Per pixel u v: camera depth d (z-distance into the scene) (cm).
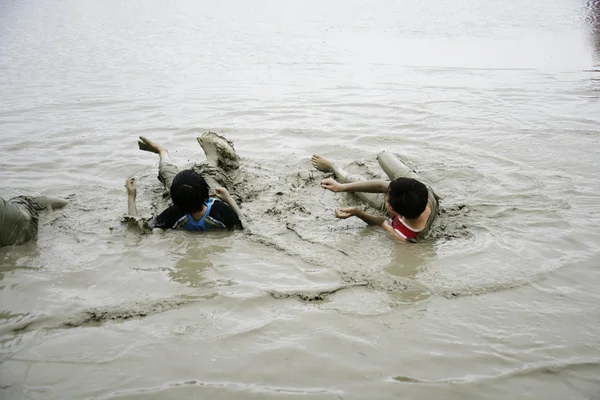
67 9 1980
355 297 389
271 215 529
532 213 512
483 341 339
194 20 1741
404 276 417
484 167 627
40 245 473
